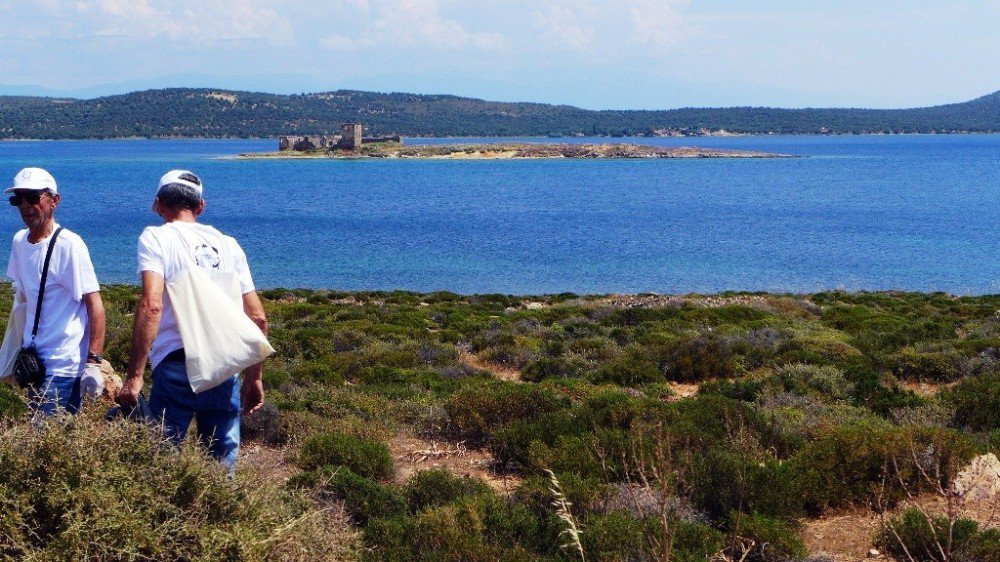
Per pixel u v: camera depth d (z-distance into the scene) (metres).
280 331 21.16
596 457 7.95
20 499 3.55
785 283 48.00
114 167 186.12
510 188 134.25
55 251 5.43
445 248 62.84
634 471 7.56
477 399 10.27
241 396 5.80
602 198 113.94
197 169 183.38
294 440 9.32
